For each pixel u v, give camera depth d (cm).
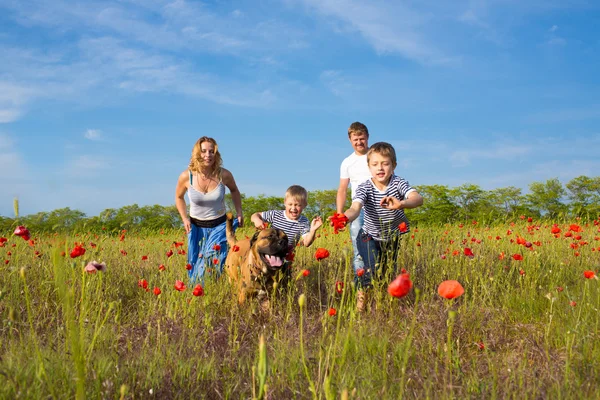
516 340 409
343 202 704
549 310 462
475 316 452
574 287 554
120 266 677
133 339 413
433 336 405
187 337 420
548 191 3816
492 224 1246
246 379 334
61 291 181
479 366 352
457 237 884
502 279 577
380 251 543
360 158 672
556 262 644
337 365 329
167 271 586
